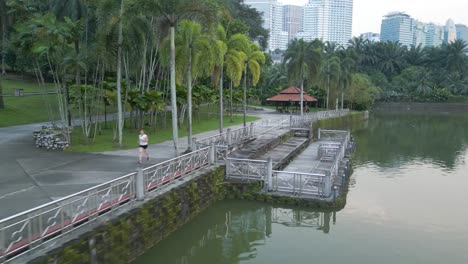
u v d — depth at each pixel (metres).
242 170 18.97
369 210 18.22
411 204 19.41
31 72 56.50
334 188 17.59
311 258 12.92
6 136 25.42
